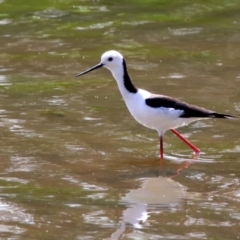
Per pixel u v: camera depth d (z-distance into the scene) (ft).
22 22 68.39
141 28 67.05
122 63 38.47
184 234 28.45
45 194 32.63
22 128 42.29
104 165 36.76
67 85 51.26
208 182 34.45
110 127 42.88
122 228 28.99
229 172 35.76
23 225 29.25
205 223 29.55
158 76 53.06
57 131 41.93
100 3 74.90
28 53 59.31
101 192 33.01
